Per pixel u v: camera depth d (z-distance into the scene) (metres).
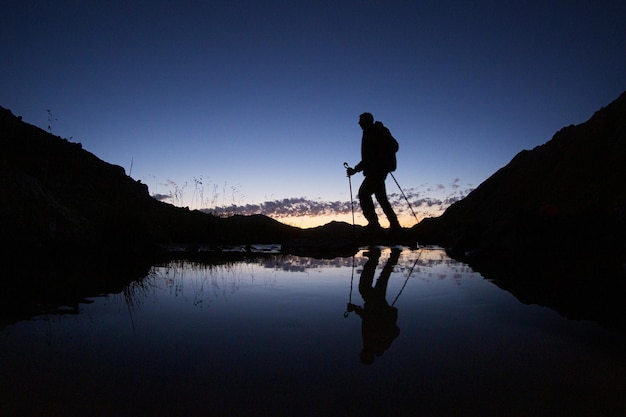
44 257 5.62
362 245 9.12
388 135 8.48
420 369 1.67
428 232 10.80
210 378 1.56
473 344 1.99
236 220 11.56
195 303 2.93
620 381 1.55
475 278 4.02
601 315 2.44
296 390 1.46
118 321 2.41
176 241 9.81
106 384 1.50
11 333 2.15
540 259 5.10
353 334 2.15
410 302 2.96
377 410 1.32
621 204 5.29
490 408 1.34
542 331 2.20
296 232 11.88
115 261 5.61
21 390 1.44
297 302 2.99
